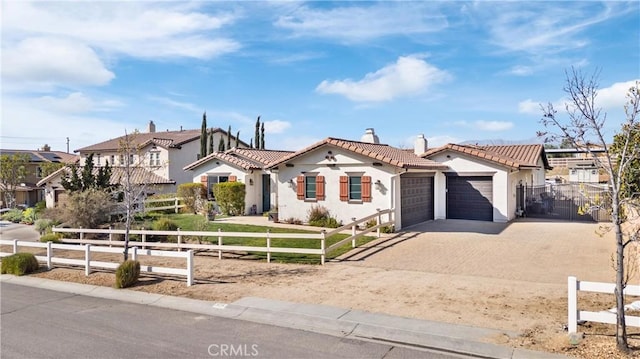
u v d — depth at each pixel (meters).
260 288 11.39
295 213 22.61
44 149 61.69
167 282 12.41
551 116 16.22
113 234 20.20
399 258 14.52
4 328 8.88
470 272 12.52
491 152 27.02
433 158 25.14
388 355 7.23
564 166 49.28
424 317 8.83
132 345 7.79
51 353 7.48
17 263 14.16
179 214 27.75
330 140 21.12
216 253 16.53
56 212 23.25
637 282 10.72
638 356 6.77
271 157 31.25
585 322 8.34
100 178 25.42
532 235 18.48
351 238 15.72
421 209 23.02
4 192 44.09
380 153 21.22
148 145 38.19
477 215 24.00
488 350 7.27
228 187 26.88
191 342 7.91
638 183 9.66
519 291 10.54
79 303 10.87
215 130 44.22
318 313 9.20
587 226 20.97
